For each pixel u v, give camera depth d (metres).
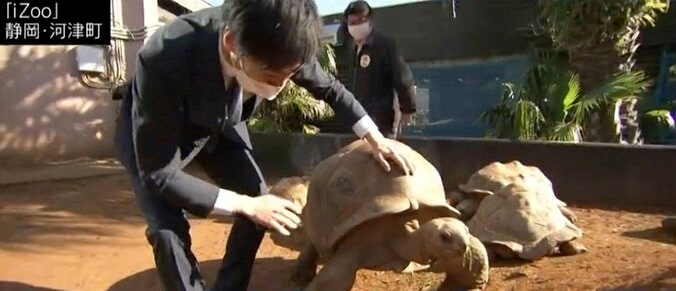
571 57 6.65
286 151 6.79
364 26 5.12
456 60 9.78
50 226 4.54
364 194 2.58
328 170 2.84
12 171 6.81
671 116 8.09
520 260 3.38
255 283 3.25
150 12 8.40
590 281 2.91
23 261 3.74
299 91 8.24
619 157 5.02
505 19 9.26
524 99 6.28
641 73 6.47
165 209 2.37
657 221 4.38
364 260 2.55
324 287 2.50
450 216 2.61
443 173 5.86
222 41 1.93
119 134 2.55
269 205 2.07
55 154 7.75
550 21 6.98
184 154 2.28
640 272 2.98
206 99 2.11
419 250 2.47
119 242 4.15
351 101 2.66
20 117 7.49
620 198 5.04
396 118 5.34
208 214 2.03
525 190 3.66
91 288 3.29
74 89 7.88
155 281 3.34
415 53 10.07
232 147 2.71
